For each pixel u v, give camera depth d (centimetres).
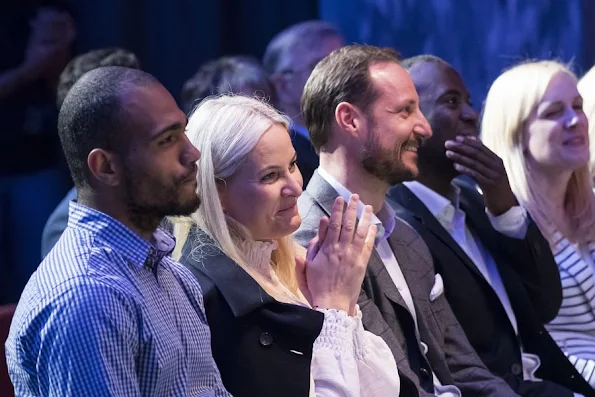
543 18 860
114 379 277
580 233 578
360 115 434
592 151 632
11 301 726
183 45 834
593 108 634
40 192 729
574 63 855
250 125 368
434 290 455
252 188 366
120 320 282
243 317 353
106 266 293
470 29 874
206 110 375
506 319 492
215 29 845
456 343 457
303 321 351
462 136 501
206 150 366
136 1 812
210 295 355
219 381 327
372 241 386
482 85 873
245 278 358
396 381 386
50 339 279
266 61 705
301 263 390
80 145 300
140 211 304
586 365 525
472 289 484
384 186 442
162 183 302
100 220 301
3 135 719
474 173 500
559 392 480
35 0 729
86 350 276
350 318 374
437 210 498
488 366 483
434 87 511
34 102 725
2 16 720
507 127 562
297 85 689
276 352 352
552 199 568
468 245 510
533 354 510
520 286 506
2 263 726
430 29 883
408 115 438
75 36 764
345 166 438
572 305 551
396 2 886
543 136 554
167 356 295
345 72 437
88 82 303
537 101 555
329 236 385
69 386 275
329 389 360
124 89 301
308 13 880
